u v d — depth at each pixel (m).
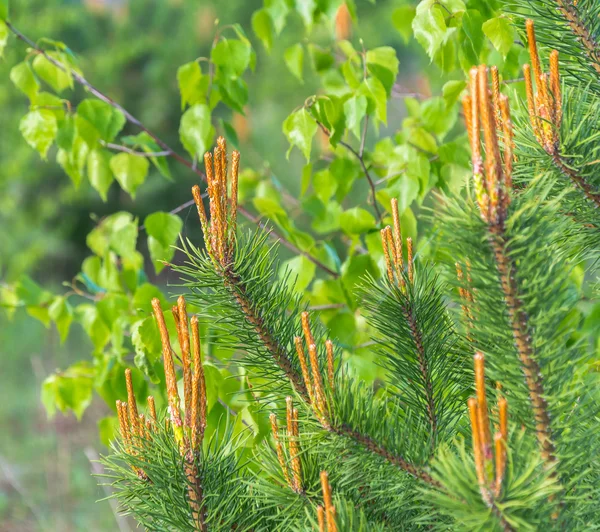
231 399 2.47
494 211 1.87
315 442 1.97
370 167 3.03
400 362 2.05
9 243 10.23
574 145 1.96
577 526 1.88
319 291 2.72
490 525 1.84
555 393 1.90
